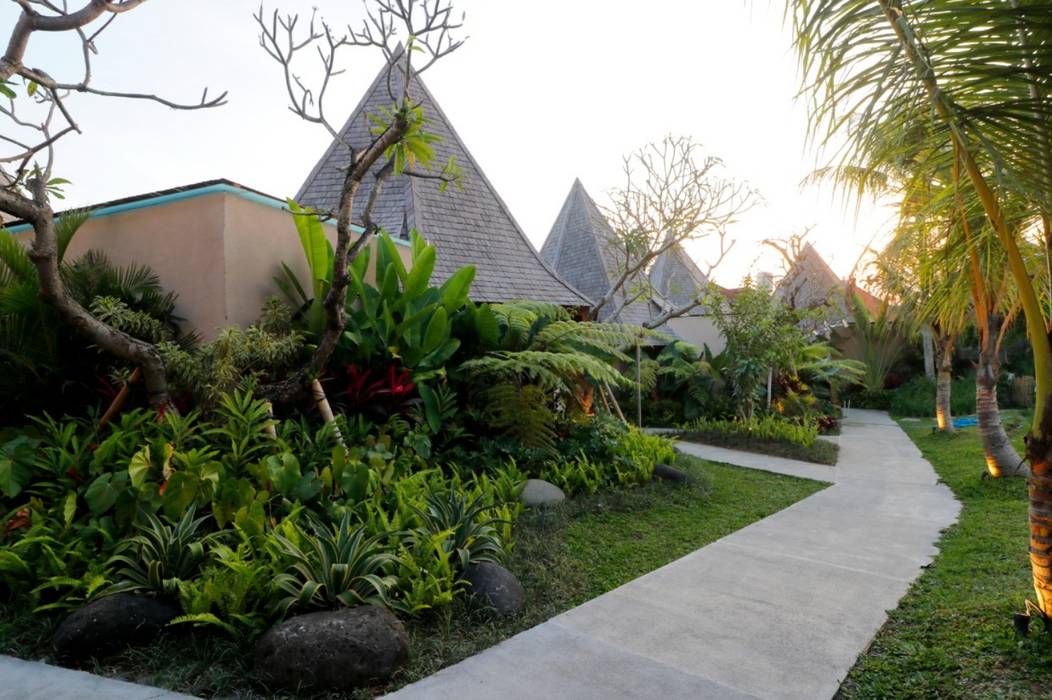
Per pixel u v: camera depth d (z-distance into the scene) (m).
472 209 13.45
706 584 5.24
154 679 3.56
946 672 3.65
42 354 6.40
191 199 7.38
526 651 4.03
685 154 14.99
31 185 5.25
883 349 25.25
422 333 8.57
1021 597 4.40
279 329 7.34
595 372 8.79
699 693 3.55
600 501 7.55
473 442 8.56
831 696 3.55
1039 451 3.77
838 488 9.33
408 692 3.52
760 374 13.99
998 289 5.10
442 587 4.50
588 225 20.56
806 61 3.50
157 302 7.20
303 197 12.85
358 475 5.75
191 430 5.70
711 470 10.40
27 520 4.82
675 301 22.77
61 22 4.29
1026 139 3.25
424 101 13.84
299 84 6.01
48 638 3.95
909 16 3.29
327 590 4.11
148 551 4.27
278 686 3.49
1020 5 3.37
